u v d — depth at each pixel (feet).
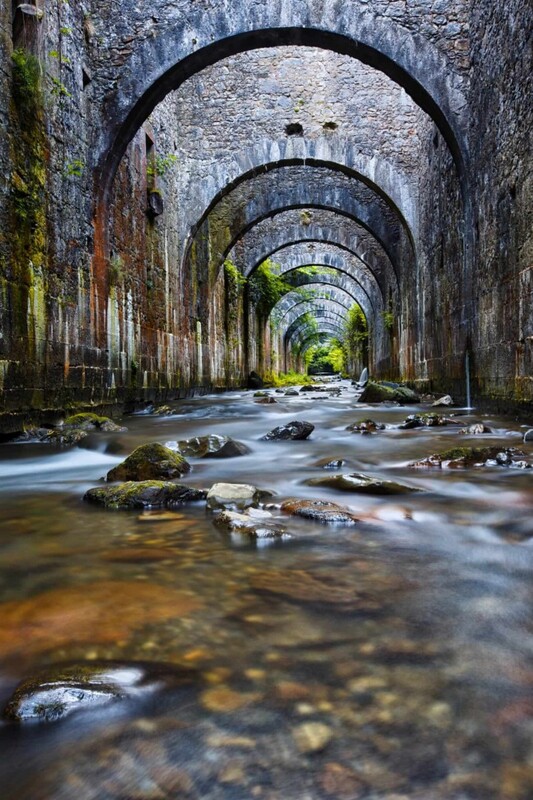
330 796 3.00
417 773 3.16
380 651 4.53
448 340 34.45
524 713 3.70
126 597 5.65
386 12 30.09
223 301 61.41
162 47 29.30
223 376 61.36
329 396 50.72
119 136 28.43
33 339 20.21
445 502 9.78
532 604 5.48
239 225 56.75
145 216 35.22
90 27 28.09
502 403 23.40
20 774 3.20
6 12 18.79
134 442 18.66
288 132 46.70
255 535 7.69
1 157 18.26
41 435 19.63
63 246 22.98
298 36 30.37
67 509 9.78
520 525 8.29
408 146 46.03
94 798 3.02
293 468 13.97
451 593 5.76
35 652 4.50
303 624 5.03
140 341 33.53
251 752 3.33
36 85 19.88
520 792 3.01
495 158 24.07
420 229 44.45
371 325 90.68
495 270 24.25
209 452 15.96
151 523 8.61
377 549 7.24
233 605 5.45
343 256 81.71
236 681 4.08
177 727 3.56
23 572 6.45
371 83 46.55
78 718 3.66
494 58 24.14
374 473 12.97
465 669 4.25
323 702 3.82
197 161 46.50
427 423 22.47
